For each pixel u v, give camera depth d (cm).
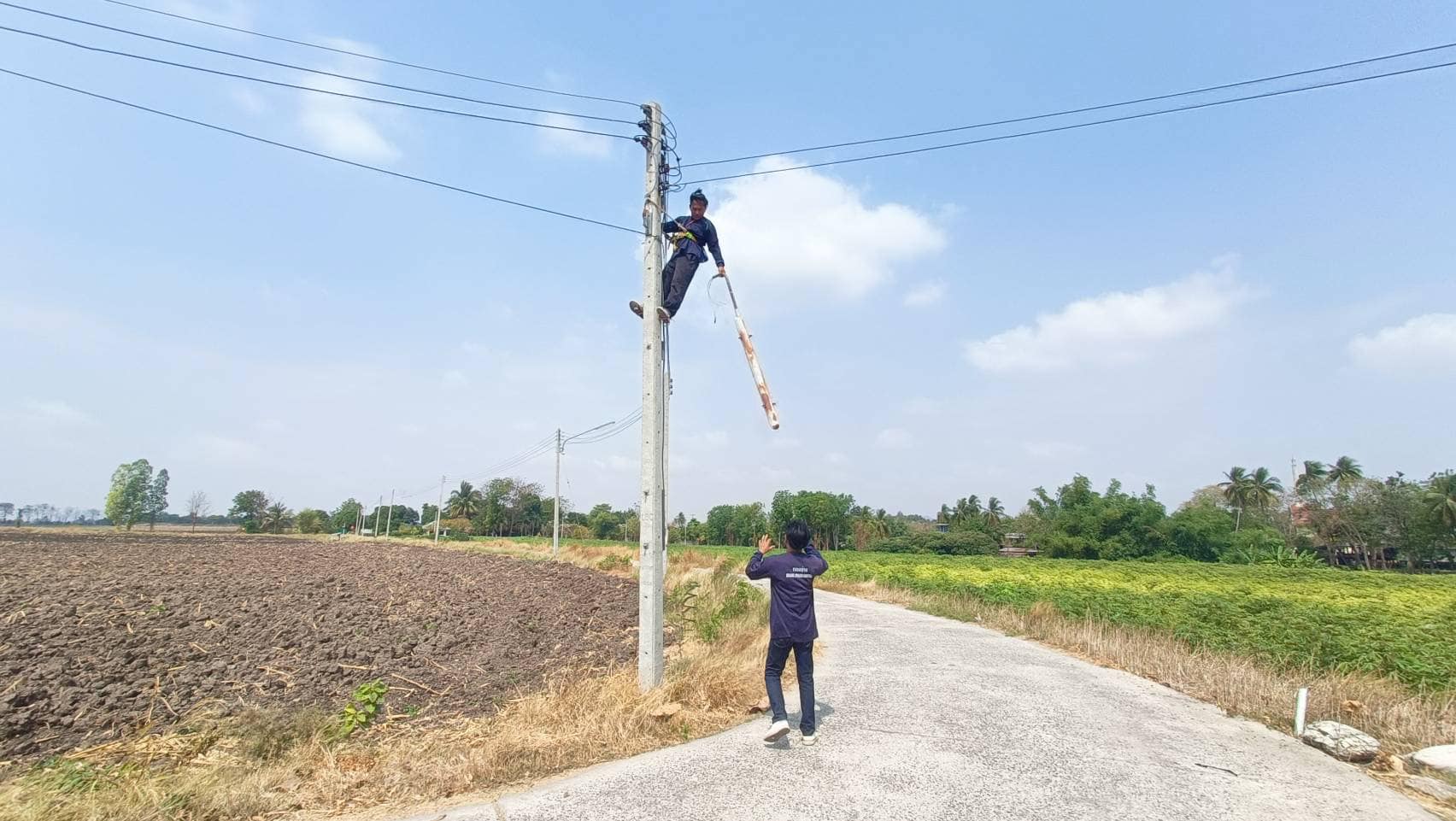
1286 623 1303
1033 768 566
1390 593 3053
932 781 535
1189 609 1623
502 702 855
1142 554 6856
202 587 2030
